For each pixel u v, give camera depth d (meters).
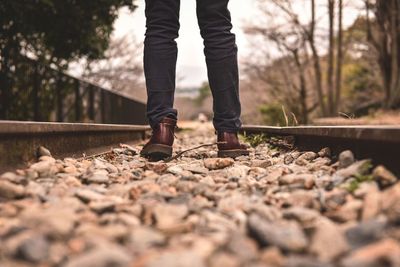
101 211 1.87
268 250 1.37
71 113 13.27
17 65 10.54
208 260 1.36
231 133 3.80
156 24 3.59
